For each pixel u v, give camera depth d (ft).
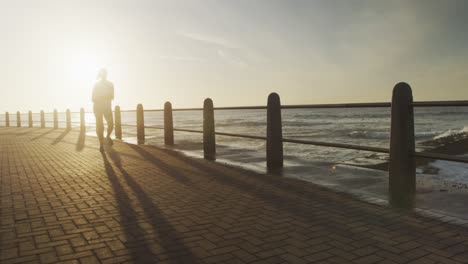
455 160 12.60
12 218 11.75
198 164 22.44
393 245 9.14
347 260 8.29
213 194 14.76
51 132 57.72
